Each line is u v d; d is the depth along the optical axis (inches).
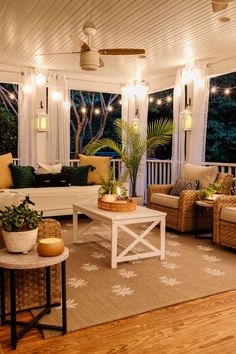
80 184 225.5
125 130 265.1
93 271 126.9
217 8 106.4
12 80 237.9
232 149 319.6
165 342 80.8
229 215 152.3
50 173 219.6
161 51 197.9
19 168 213.2
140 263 136.5
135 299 103.4
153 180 279.6
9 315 92.2
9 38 175.6
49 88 247.8
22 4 134.3
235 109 315.9
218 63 212.2
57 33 168.1
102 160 240.5
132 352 76.7
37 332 85.0
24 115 240.1
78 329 86.2
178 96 237.0
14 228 81.2
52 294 97.8
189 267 132.3
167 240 172.2
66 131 256.1
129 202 145.1
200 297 105.5
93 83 271.7
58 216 220.4
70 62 225.6
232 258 144.1
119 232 183.8
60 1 131.6
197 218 179.5
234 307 99.3
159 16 146.6
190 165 206.4
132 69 244.8
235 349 78.1
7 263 75.8
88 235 175.2
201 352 76.8
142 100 275.1
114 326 88.1
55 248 80.6
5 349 77.7
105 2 132.6
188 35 169.3
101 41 180.4
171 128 237.9
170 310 97.1
